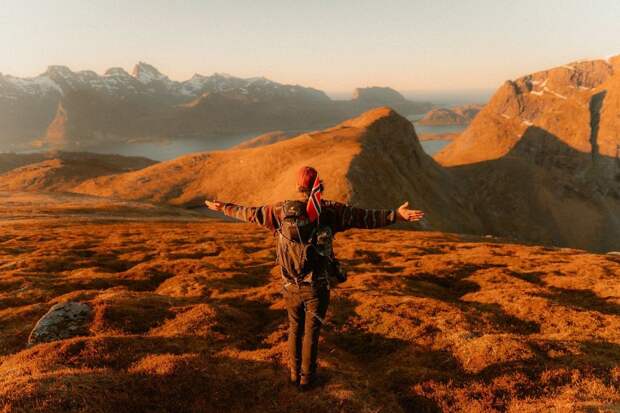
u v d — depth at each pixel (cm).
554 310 1120
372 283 1603
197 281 1670
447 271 2000
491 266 2164
